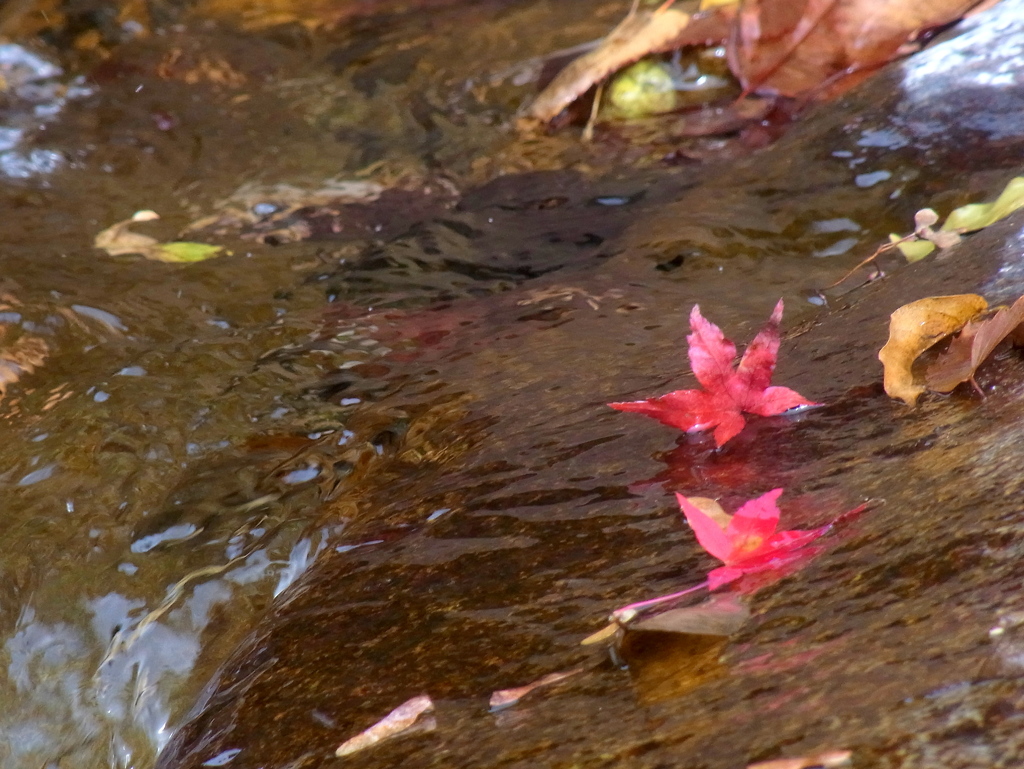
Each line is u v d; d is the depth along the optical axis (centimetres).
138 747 110
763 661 101
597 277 128
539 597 106
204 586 113
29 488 118
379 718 104
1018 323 109
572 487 111
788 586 103
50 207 146
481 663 104
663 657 102
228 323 128
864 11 151
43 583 114
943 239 121
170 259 134
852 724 98
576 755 100
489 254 133
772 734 98
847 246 128
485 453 114
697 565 106
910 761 97
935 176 129
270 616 110
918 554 102
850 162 132
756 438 110
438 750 102
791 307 123
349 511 114
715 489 108
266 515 115
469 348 123
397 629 107
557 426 115
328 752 103
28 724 112
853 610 101
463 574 108
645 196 136
